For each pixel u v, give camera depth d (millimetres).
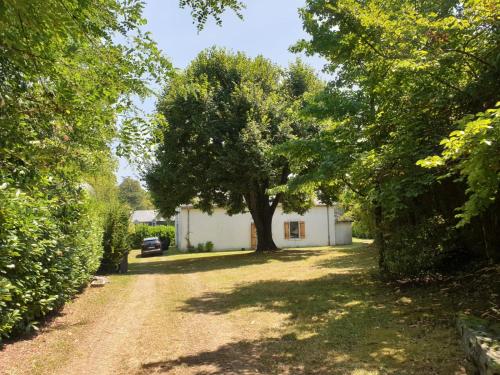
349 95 9727
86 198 9055
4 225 4266
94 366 5539
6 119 3898
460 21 6051
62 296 8383
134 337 6949
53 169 4832
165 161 22094
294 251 25188
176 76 5070
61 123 4645
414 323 6828
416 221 10484
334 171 9000
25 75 3969
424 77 7039
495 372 3689
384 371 4863
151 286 13133
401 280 10383
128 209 18453
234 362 5520
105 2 3924
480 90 6496
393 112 7957
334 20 8719
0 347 6191
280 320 7707
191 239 33844
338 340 6234
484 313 6832
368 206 11445
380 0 7812
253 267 17422
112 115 4773
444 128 7125
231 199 25609
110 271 17469
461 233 10461
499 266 9266
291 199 25562
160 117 5184
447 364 4926
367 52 8156
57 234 8062
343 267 15125
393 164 7453
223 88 23234
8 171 4273
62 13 3010
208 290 11930
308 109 10023
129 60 4637
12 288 5477
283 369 5160
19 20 2957
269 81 24188
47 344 6504
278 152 10328
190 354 5957
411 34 7070
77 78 4406
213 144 21625
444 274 10047
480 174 3484
